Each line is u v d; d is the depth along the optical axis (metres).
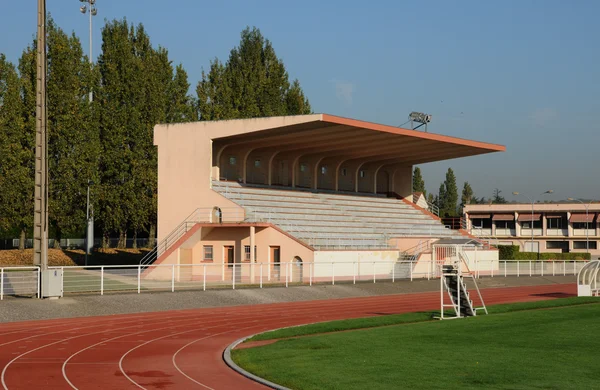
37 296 32.25
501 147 62.50
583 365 17.48
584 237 97.25
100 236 91.25
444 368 17.12
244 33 84.62
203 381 16.56
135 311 32.50
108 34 72.19
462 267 57.78
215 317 30.84
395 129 52.56
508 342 21.53
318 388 15.09
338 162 67.19
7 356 19.95
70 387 15.79
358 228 59.25
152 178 69.06
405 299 40.97
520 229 101.88
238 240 51.06
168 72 76.12
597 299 39.09
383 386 15.14
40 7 31.25
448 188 138.25
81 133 66.56
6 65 67.38
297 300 39.66
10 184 62.66
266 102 81.88
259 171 60.81
